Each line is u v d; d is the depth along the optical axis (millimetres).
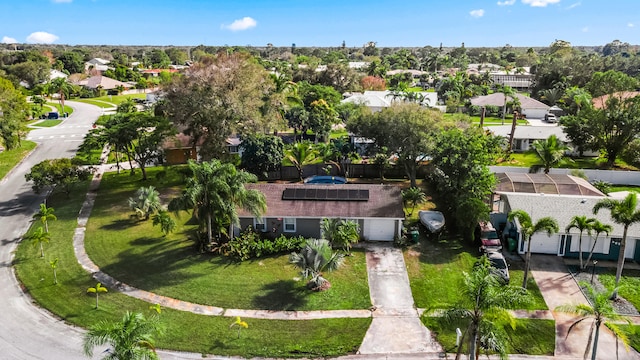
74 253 32500
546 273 30312
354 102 86500
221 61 47031
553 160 47219
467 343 22922
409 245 34031
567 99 93750
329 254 28188
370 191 36281
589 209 33125
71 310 25812
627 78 66375
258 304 26531
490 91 126625
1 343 22969
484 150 39375
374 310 26125
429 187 46344
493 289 18172
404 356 22438
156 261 31375
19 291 27828
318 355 22531
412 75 164500
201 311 25828
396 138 43656
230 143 59312
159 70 158750
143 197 38219
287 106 60000
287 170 49500
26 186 47469
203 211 31641
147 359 17219
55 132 74125
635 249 31656
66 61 160500
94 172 51281
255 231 34781
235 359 22141
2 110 58719
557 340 23594
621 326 24359
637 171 50031
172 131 47000
